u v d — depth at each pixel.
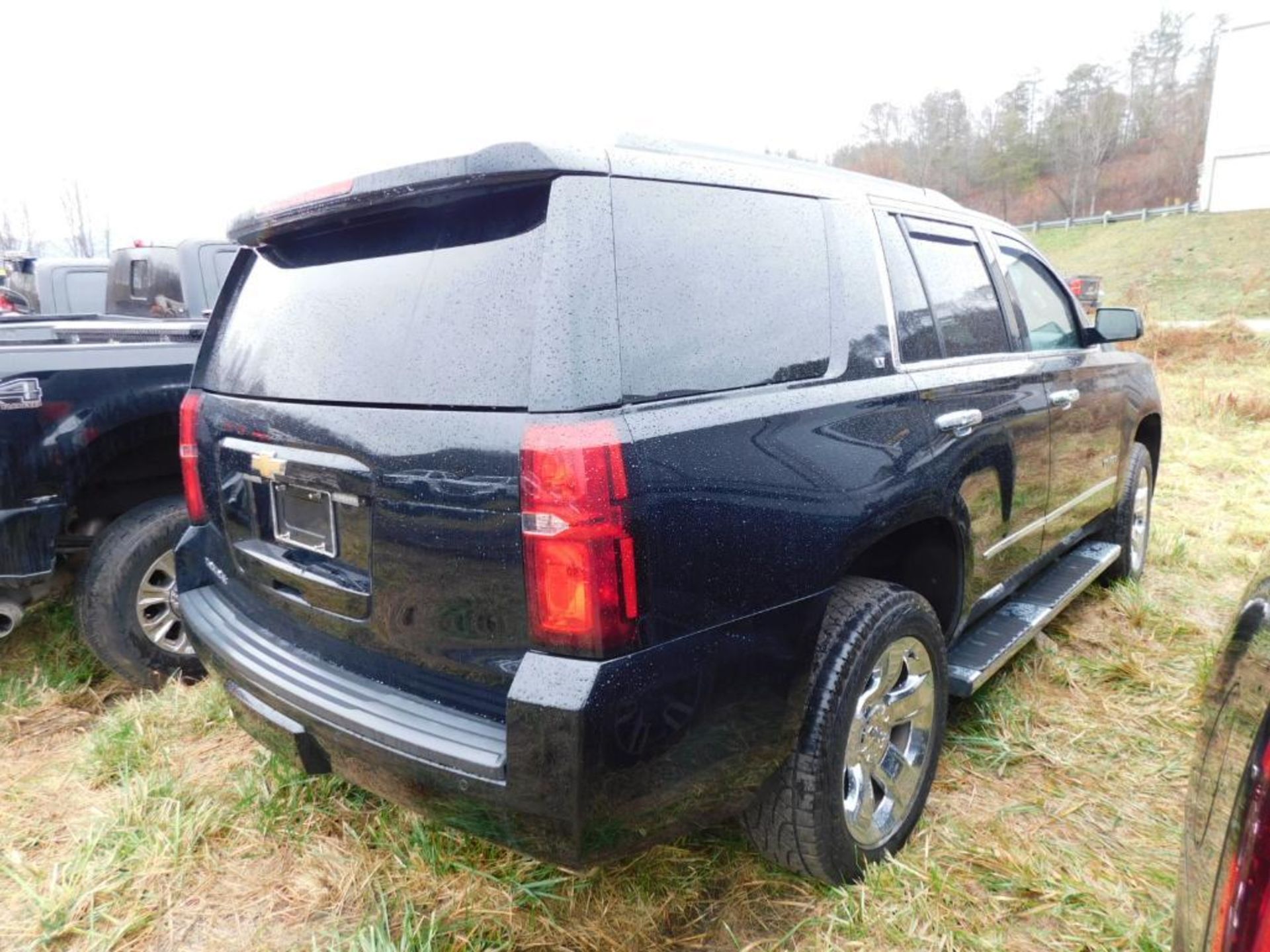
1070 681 3.20
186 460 2.52
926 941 1.98
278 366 2.11
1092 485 3.62
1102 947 1.96
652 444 1.58
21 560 2.94
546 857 1.63
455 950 1.99
